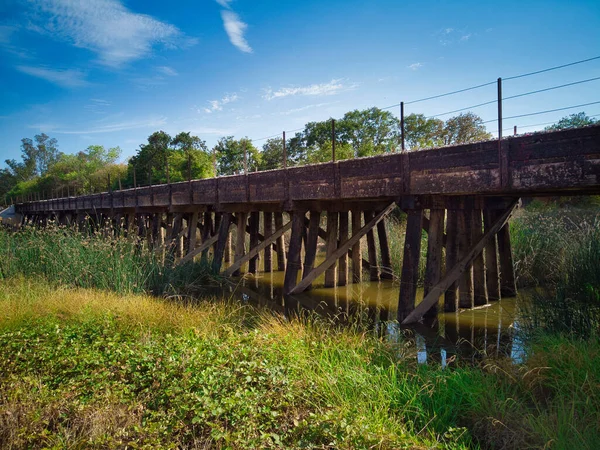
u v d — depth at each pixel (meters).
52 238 12.27
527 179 5.46
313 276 9.87
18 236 13.31
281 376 4.23
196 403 3.74
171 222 15.14
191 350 4.83
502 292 8.95
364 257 13.20
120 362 4.75
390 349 5.40
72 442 3.46
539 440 3.35
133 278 9.95
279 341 5.32
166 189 14.57
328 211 10.12
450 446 3.37
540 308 6.55
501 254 8.86
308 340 5.58
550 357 4.53
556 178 5.20
